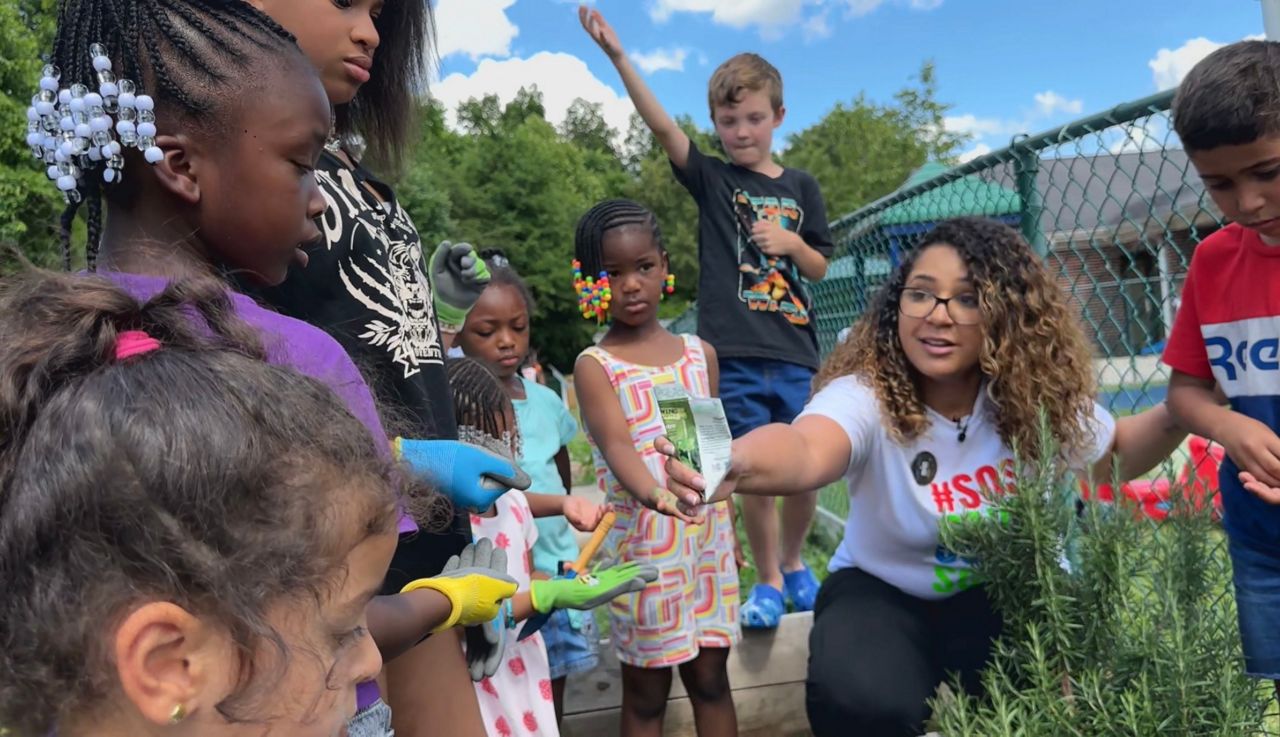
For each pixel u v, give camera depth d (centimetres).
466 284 250
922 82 4022
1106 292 264
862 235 443
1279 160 187
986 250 222
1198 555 192
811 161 4034
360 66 143
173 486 68
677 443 179
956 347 221
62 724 71
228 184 109
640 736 266
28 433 72
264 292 136
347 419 82
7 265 89
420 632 122
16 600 69
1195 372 228
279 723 74
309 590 74
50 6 1797
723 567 271
